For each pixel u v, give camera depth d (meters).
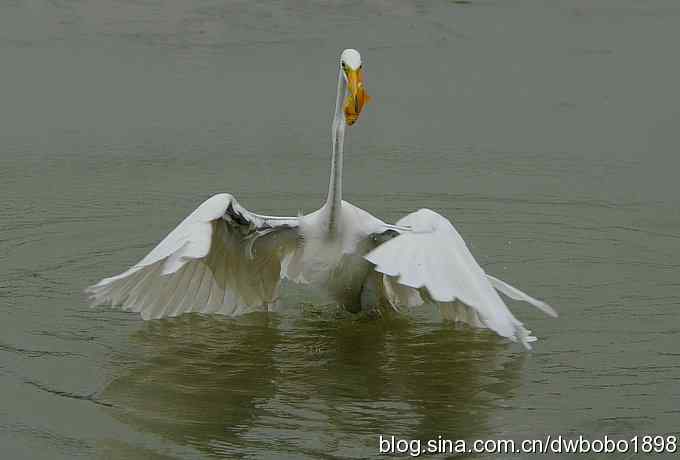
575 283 12.04
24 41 23.09
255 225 10.46
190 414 8.63
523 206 14.89
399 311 11.44
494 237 13.62
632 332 10.59
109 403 8.80
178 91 20.48
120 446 8.02
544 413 8.72
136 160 16.58
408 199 15.11
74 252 12.72
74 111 19.16
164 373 9.50
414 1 26.42
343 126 10.55
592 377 9.48
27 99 19.67
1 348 9.92
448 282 8.85
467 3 26.59
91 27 24.09
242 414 8.63
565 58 22.86
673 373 9.56
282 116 19.16
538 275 12.30
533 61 22.64
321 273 10.87
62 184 15.40
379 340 10.52
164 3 25.70
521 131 18.58
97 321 10.75
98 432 8.25
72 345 10.09
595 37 24.28
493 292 9.30
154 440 8.14
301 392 9.14
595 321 10.90
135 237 13.32
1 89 20.16
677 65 22.30
